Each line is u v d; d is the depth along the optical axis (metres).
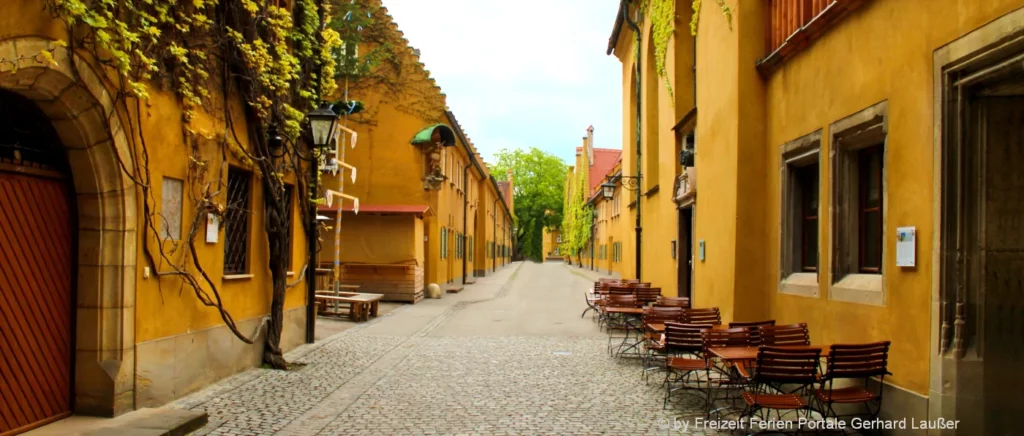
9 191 5.84
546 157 88.69
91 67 6.05
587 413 7.12
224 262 8.95
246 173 9.52
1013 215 5.21
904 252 5.77
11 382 5.80
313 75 11.85
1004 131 5.23
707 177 11.26
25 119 6.05
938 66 5.35
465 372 9.60
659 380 9.03
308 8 11.47
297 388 8.34
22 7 5.24
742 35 9.45
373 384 8.67
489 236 48.72
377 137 22.64
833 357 5.77
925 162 5.51
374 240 21.25
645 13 19.59
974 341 5.18
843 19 7.01
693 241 12.84
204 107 8.15
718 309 9.98
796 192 8.72
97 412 6.43
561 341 12.98
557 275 46.28
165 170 7.31
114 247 6.55
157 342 7.15
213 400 7.58
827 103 7.41
